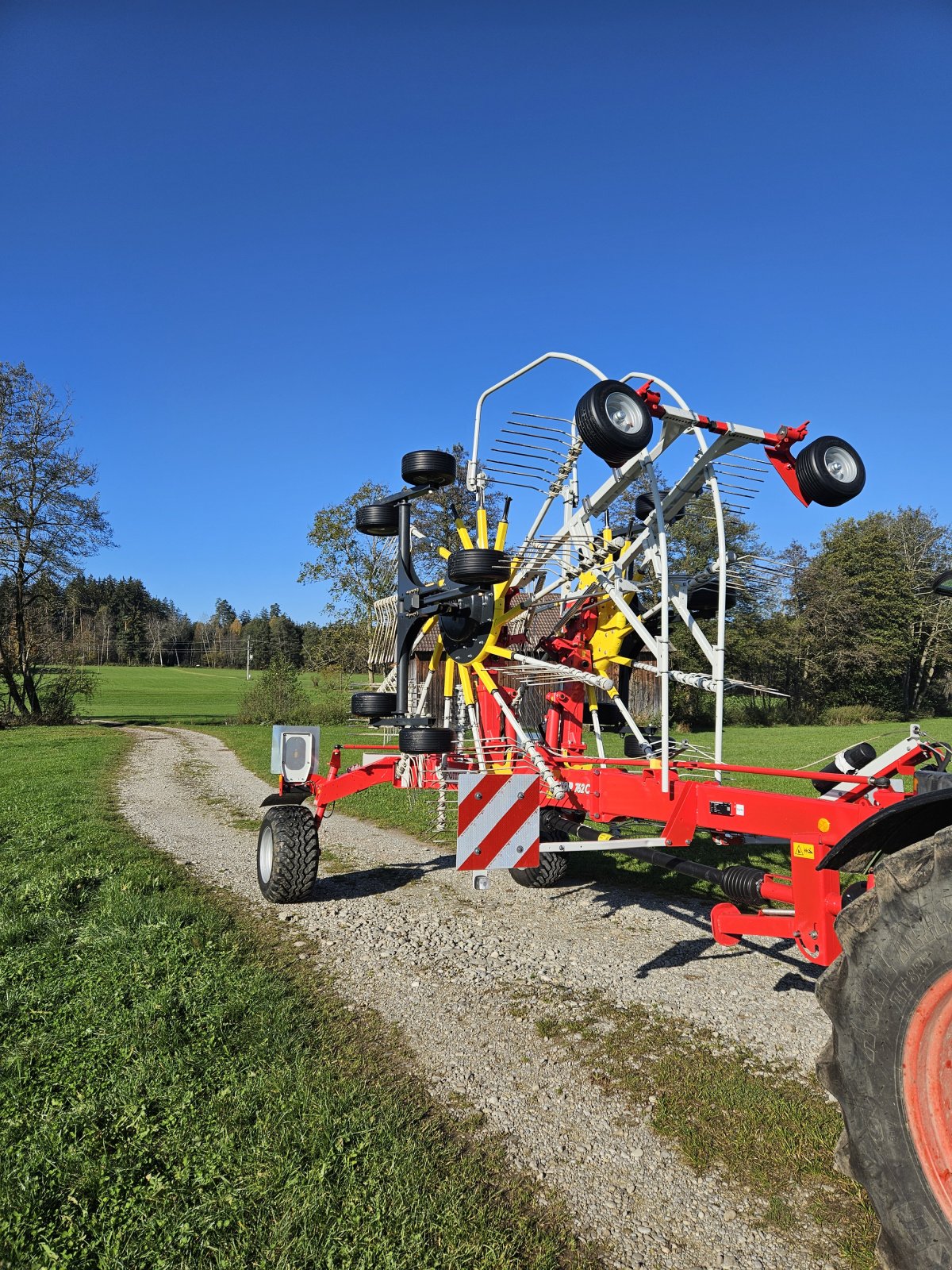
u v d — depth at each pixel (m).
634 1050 4.10
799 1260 2.61
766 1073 3.83
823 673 52.06
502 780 4.36
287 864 6.76
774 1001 4.71
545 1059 4.02
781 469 5.16
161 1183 2.83
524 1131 3.36
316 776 7.54
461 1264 2.52
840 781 4.11
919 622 57.53
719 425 4.77
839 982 2.42
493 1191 2.95
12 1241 2.56
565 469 6.15
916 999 2.22
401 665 6.85
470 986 4.99
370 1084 3.70
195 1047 3.90
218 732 33.38
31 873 7.48
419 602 6.56
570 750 6.95
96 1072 3.64
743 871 4.41
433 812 11.60
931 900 2.23
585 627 6.83
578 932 6.09
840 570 56.06
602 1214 2.84
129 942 5.38
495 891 7.29
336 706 37.59
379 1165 2.98
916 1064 2.23
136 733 32.31
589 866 8.21
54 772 17.16
